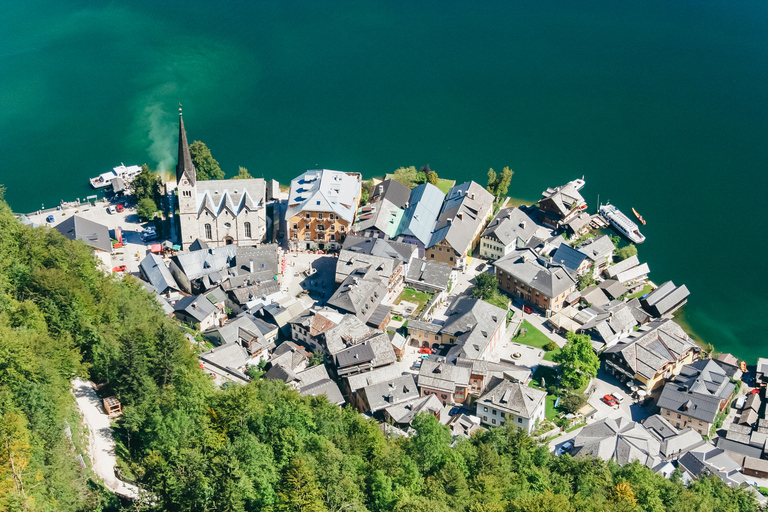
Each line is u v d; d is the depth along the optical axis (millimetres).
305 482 123750
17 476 119562
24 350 141375
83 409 154375
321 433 152000
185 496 121000
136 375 152750
